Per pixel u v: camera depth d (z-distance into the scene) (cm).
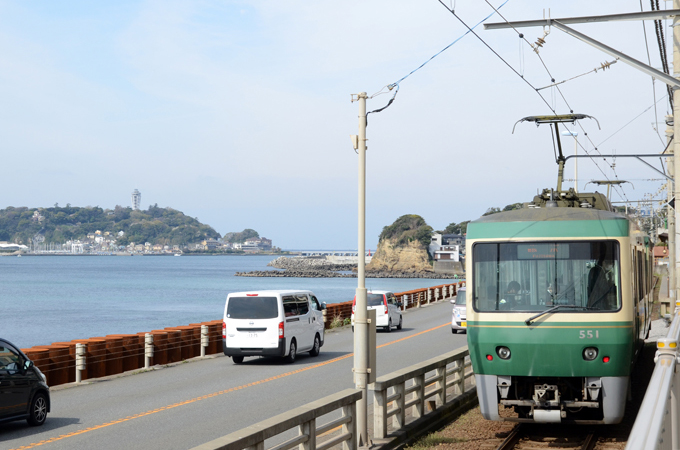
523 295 1105
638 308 1232
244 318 2133
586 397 1068
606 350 1058
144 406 1466
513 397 1113
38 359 1797
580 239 1102
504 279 1118
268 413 1365
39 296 10469
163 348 2241
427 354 2281
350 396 941
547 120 1384
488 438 1112
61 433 1202
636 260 1223
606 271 1086
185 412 1388
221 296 10525
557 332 1068
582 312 1066
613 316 1061
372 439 1045
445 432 1156
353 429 956
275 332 2109
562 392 1095
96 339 2023
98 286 13362
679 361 609
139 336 2166
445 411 1279
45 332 5759
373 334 1049
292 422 773
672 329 809
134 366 2105
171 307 8438
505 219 1147
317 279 17588
